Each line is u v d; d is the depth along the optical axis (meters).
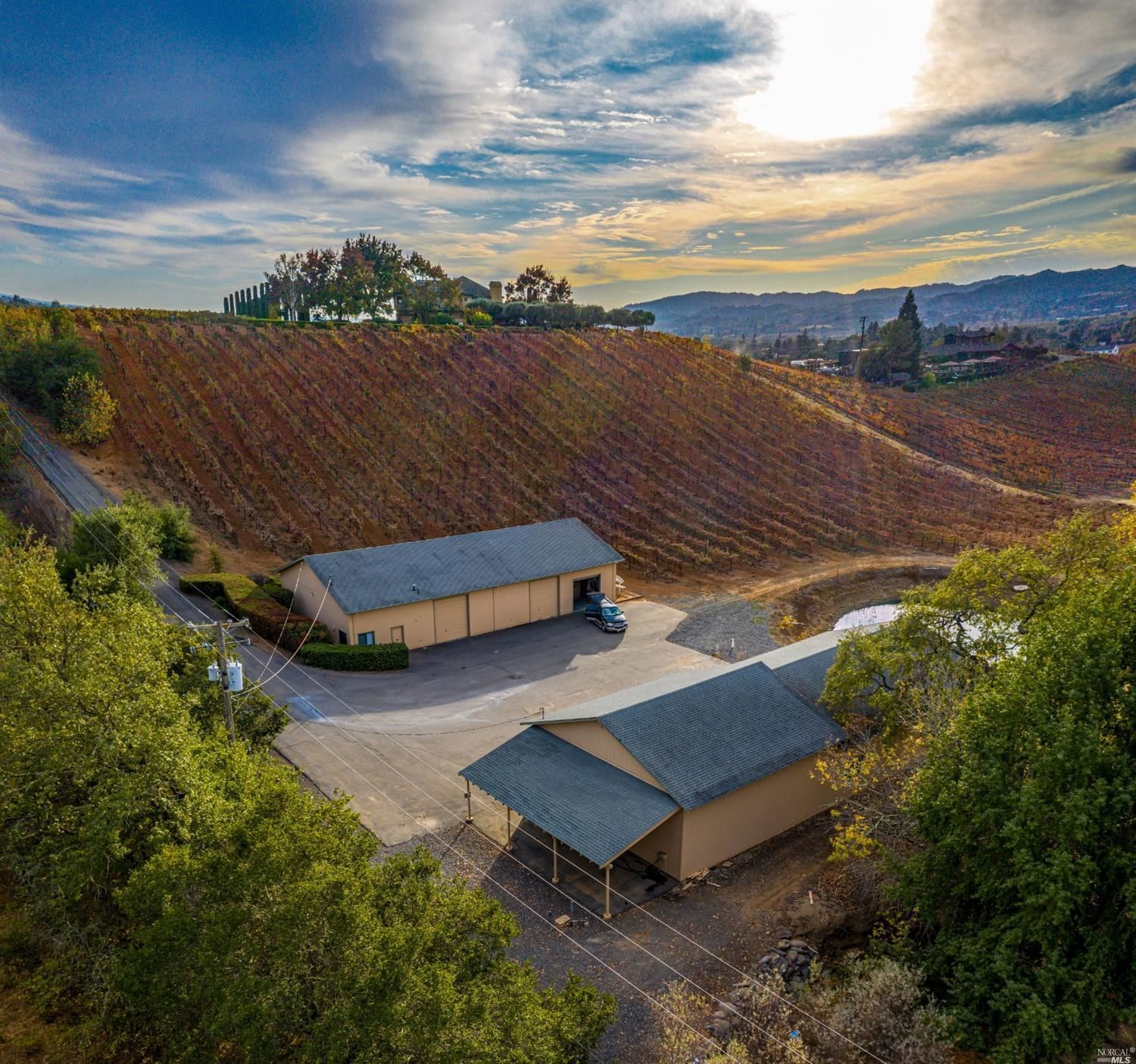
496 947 13.66
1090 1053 15.31
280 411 71.81
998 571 25.91
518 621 44.22
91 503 52.38
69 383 61.94
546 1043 12.25
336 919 11.24
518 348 97.44
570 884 22.03
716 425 85.25
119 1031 14.99
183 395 71.00
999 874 17.16
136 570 36.72
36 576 20.19
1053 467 84.75
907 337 129.25
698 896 21.70
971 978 16.89
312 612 41.34
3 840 18.92
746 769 23.19
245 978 10.69
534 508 64.06
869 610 49.75
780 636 42.94
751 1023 16.88
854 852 20.30
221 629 24.31
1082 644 17.09
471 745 30.09
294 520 58.16
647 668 38.03
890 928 20.55
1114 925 15.70
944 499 73.06
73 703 17.22
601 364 96.69
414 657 39.47
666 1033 16.77
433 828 24.58
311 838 12.11
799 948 19.48
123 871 17.11
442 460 69.75
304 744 29.94
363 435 71.31
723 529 63.16
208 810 15.55
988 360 137.88
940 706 22.25
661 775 22.25
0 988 16.22
